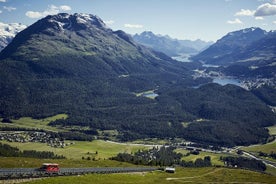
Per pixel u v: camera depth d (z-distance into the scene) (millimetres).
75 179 131000
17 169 139375
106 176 151250
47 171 138750
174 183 161250
